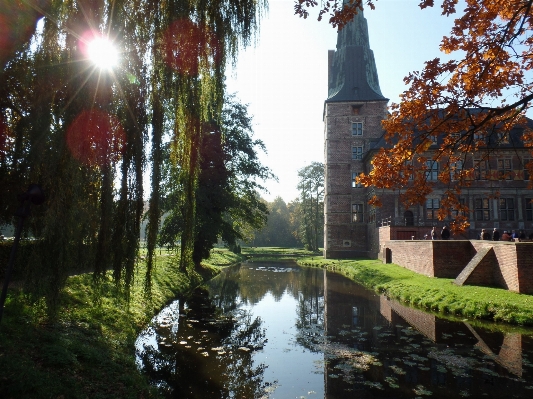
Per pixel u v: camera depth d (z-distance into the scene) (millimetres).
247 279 25703
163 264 21281
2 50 6668
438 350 9789
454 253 18859
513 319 12125
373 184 7688
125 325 10250
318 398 7094
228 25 9305
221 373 8312
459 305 13828
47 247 6801
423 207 33719
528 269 13828
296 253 63375
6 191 7168
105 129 7445
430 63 7211
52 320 7746
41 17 7238
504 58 7254
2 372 5254
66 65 7133
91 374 6461
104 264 8039
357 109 42969
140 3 8586
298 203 78438
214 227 23766
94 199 7836
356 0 6738
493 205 32875
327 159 42844
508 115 8031
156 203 8742
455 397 7074
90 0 7508
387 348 10031
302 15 6969
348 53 45281
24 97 7254
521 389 7398
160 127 8727
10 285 9195
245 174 28016
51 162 6766
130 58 8062
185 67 8875
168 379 7891
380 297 18047
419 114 7441
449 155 8016
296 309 15492
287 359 9281
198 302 16531
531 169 7918
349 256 41531
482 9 7051
